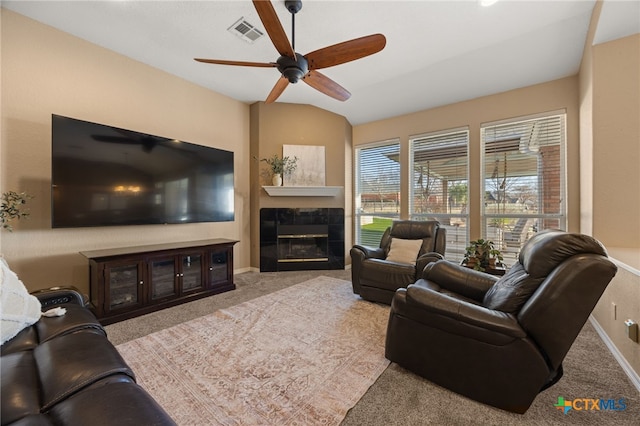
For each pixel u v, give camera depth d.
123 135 2.73
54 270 2.53
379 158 4.77
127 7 2.28
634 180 2.29
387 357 1.74
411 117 4.38
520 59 2.93
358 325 2.35
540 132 3.36
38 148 2.46
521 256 1.80
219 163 3.58
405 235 3.50
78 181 2.44
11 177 2.32
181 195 3.20
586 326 2.35
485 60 2.98
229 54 2.96
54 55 2.54
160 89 3.30
